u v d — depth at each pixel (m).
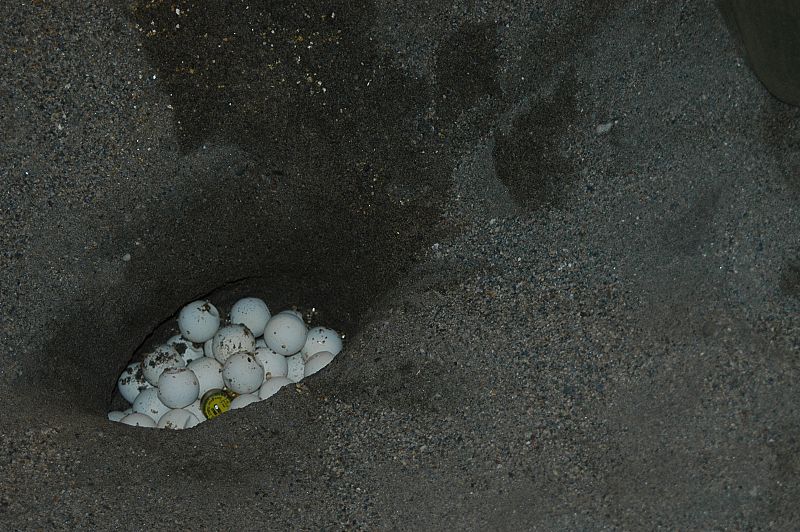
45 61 2.38
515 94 2.45
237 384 2.66
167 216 2.55
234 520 2.19
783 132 2.38
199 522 2.19
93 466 2.26
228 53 2.42
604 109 2.43
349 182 2.55
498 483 2.22
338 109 2.48
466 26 2.41
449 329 2.42
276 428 2.33
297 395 2.38
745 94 2.39
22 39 2.36
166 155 2.48
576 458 2.23
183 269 2.66
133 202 2.50
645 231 2.40
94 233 2.50
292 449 2.30
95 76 2.40
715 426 2.22
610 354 2.33
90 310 2.55
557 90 2.44
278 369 2.74
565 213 2.45
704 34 2.39
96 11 2.36
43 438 2.29
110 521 2.19
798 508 2.15
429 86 2.45
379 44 2.42
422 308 2.47
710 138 2.40
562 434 2.26
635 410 2.27
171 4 2.37
